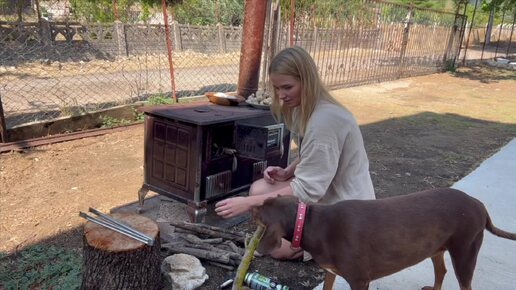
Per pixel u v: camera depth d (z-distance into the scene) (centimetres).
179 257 287
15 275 275
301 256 310
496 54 1966
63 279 272
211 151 315
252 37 484
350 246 194
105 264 240
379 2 1092
